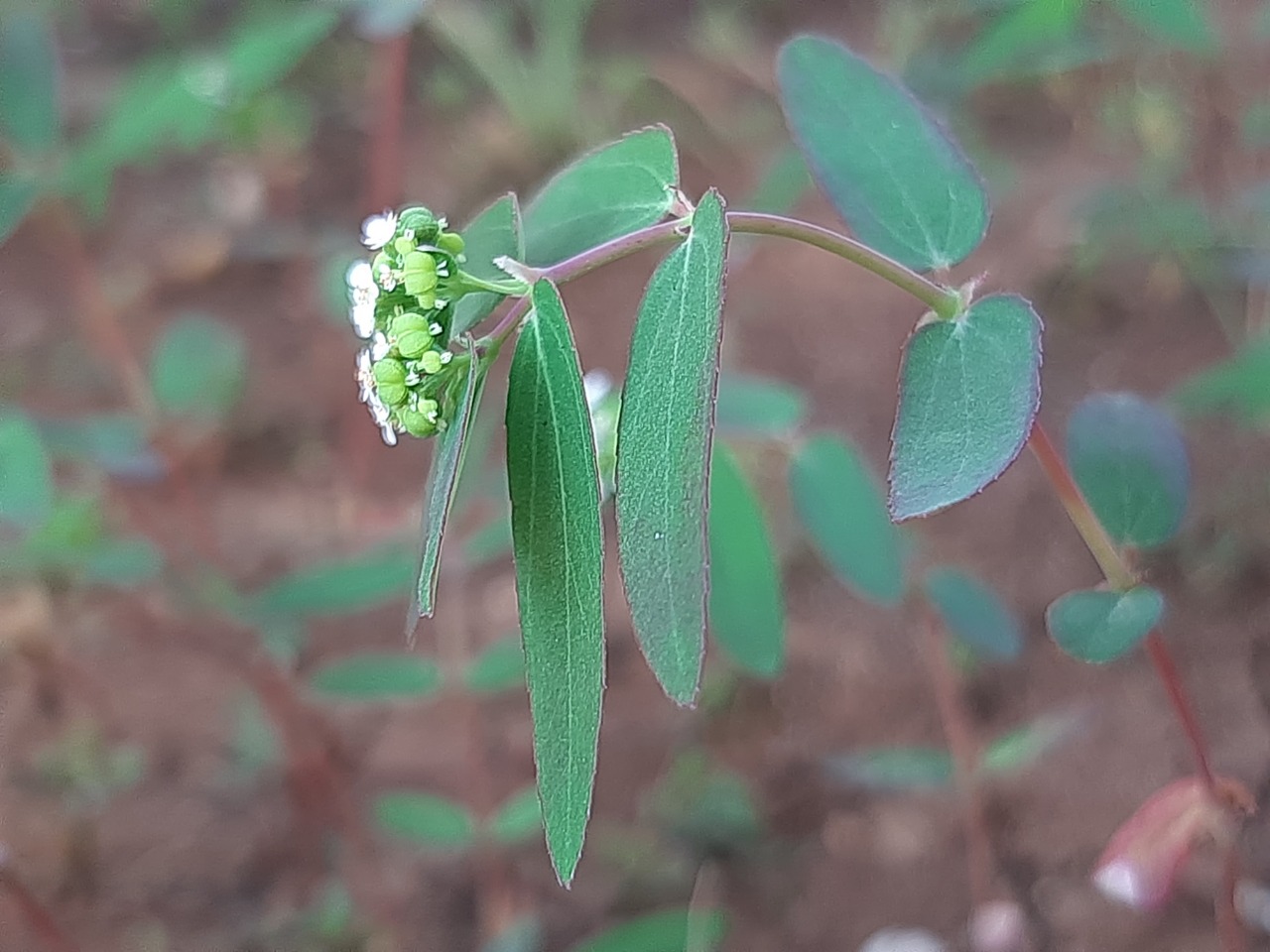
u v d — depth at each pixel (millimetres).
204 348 155
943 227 89
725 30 271
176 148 248
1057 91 236
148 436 150
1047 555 166
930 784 129
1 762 151
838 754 149
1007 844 138
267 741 147
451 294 74
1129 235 193
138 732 155
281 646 140
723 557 113
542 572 71
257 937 135
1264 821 134
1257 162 190
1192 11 130
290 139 255
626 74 260
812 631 165
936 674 132
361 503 177
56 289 223
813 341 205
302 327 216
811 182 183
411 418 74
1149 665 152
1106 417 94
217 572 147
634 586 65
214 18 273
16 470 107
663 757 153
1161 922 128
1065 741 145
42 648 149
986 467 70
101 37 279
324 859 144
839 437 125
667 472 64
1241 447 171
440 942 136
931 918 134
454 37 254
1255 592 156
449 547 130
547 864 143
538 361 72
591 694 67
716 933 127
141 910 138
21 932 134
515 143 247
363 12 141
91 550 129
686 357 65
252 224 235
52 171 131
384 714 159
